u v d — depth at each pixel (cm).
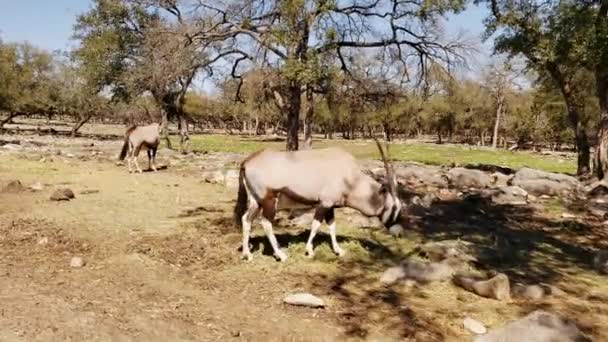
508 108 6488
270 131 8769
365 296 648
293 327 550
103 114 6362
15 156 2100
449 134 8069
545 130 5812
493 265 819
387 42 2195
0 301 573
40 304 571
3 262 718
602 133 1864
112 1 3072
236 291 651
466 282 684
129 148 1797
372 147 4378
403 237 963
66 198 1180
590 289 714
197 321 554
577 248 953
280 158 764
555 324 527
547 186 1588
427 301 639
